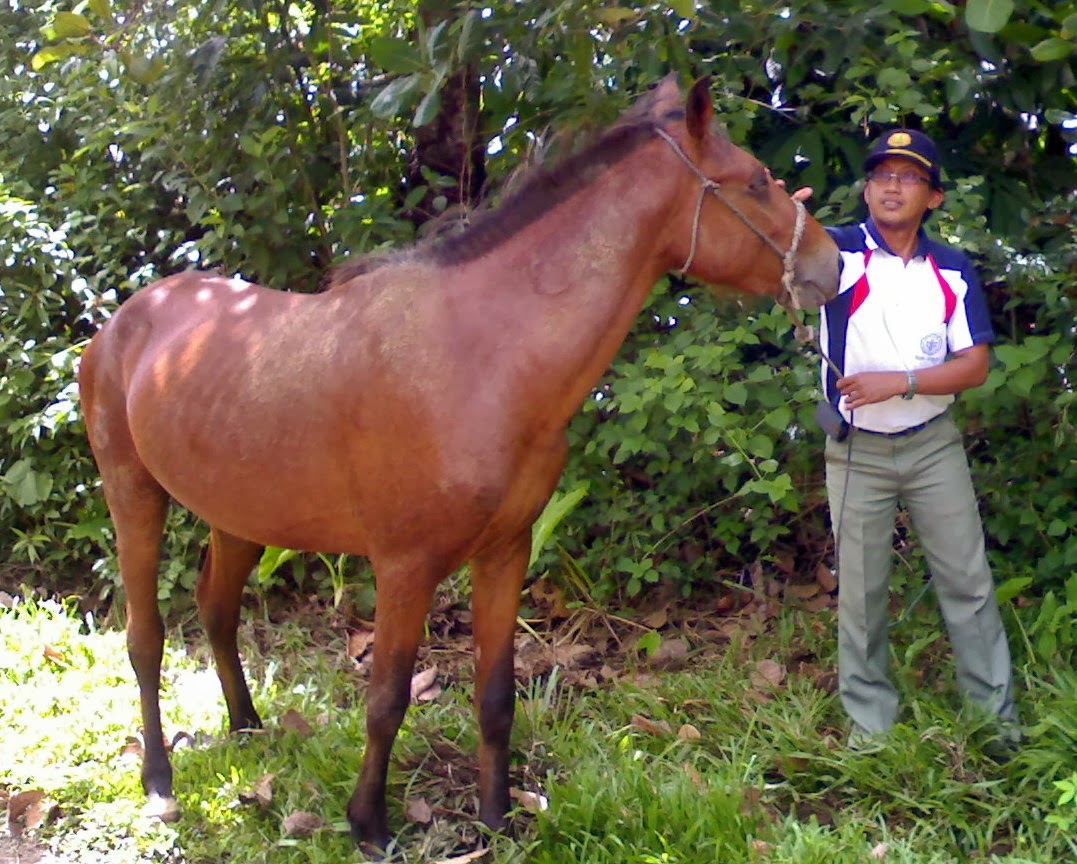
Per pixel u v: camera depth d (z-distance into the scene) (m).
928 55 3.96
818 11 3.62
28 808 3.07
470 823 2.93
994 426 3.91
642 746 3.29
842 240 3.01
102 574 4.44
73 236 4.88
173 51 4.33
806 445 4.01
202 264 4.89
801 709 3.32
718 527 4.16
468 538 2.56
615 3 3.57
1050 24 3.86
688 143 2.55
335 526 2.75
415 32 4.47
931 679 3.53
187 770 3.25
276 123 4.57
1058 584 3.77
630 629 4.18
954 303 2.96
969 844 2.75
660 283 4.11
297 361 2.71
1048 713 3.07
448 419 2.50
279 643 4.20
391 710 2.69
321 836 2.89
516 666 3.92
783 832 2.74
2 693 3.69
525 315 2.56
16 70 5.25
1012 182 4.21
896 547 4.05
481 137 4.71
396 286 2.67
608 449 3.98
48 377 4.61
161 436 2.94
